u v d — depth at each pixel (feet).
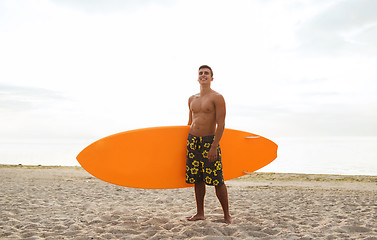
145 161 9.73
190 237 7.50
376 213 10.51
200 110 8.84
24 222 9.18
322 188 18.24
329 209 11.46
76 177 22.27
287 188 18.24
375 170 33.53
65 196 14.19
